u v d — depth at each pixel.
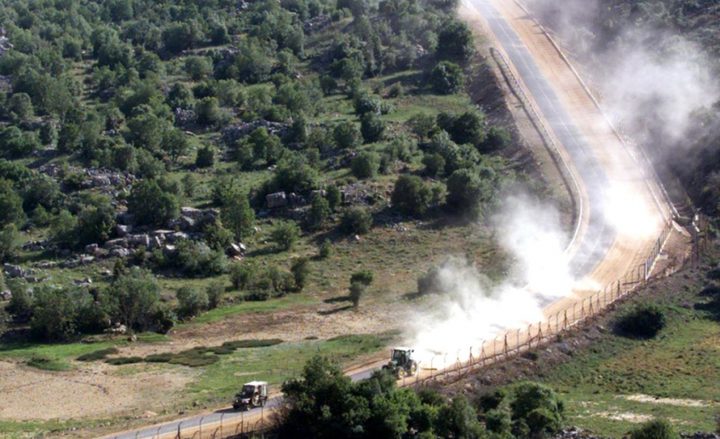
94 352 138.00
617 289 150.50
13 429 109.25
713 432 107.50
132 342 143.00
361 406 102.44
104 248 172.38
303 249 175.12
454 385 116.75
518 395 110.94
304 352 134.50
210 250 169.12
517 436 104.94
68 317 146.38
